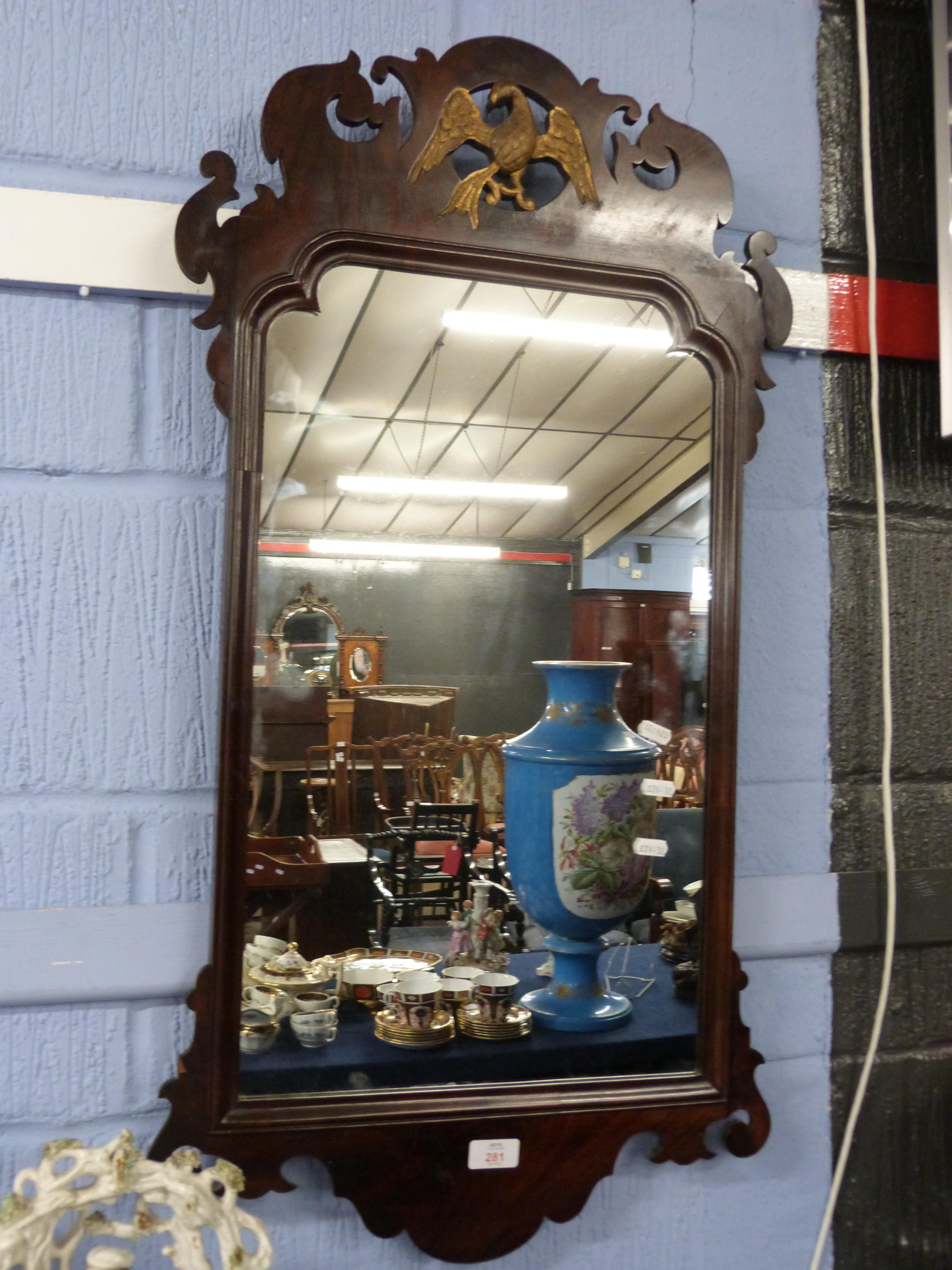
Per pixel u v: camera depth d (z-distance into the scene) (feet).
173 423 2.82
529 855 2.88
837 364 3.43
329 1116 2.65
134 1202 2.76
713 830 2.97
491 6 3.08
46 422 2.74
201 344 2.84
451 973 2.81
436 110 2.78
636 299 2.96
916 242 3.52
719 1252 3.22
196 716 2.83
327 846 2.72
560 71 2.89
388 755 2.77
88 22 2.77
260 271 2.64
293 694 2.70
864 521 3.44
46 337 2.74
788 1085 3.32
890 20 3.53
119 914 2.74
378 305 2.77
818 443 3.40
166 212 2.77
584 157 2.90
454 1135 2.75
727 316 2.99
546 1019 2.87
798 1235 3.31
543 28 3.13
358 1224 2.89
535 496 2.89
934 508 3.53
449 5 3.04
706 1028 2.97
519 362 2.88
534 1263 3.04
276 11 2.91
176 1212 2.06
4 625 2.71
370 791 2.76
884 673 3.42
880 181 3.50
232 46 2.87
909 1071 3.43
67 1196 2.00
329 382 2.74
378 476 2.78
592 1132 2.86
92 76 2.77
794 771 3.34
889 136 3.51
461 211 2.79
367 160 2.73
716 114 3.30
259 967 2.66
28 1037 2.72
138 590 2.80
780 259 3.36
